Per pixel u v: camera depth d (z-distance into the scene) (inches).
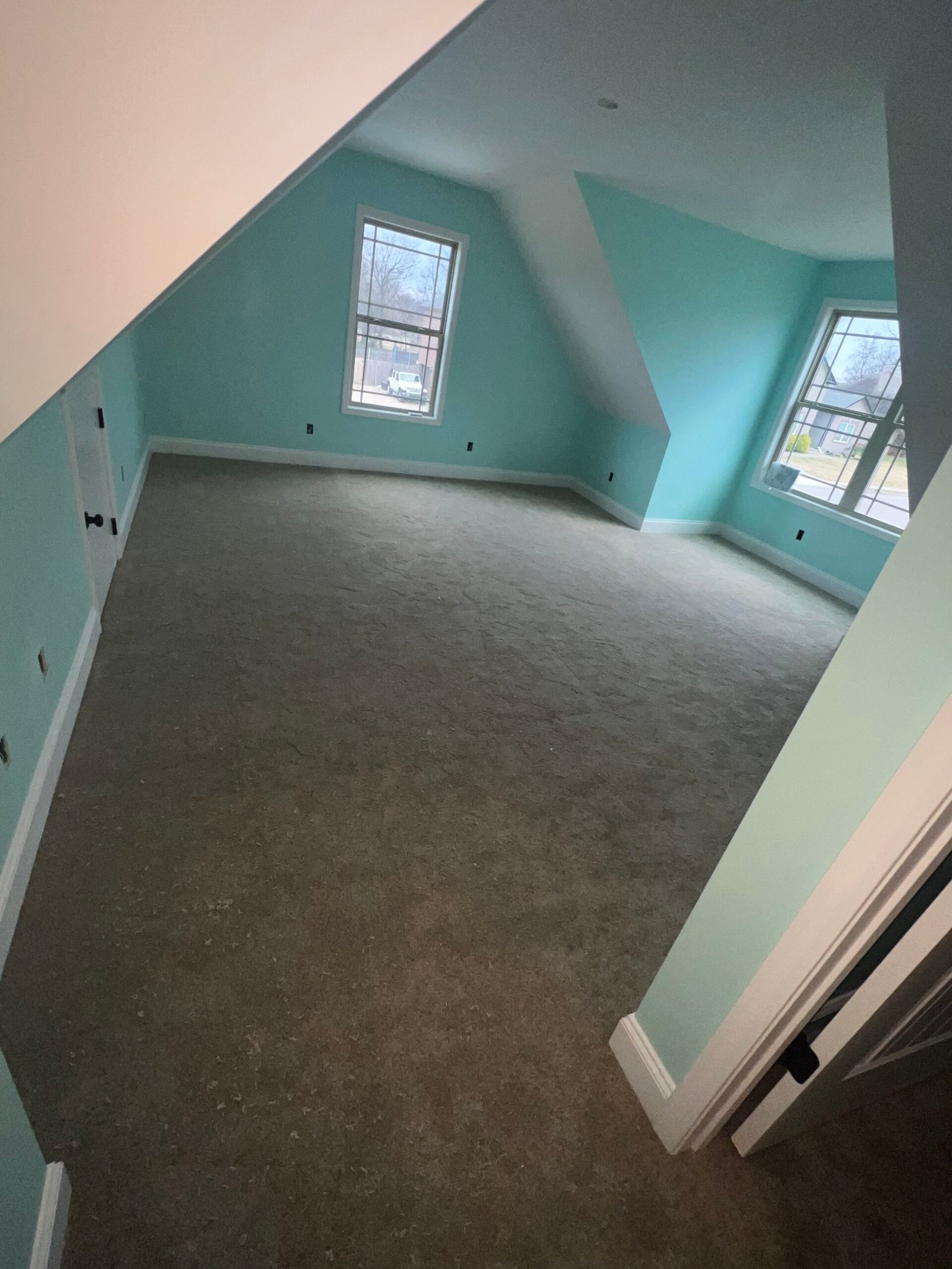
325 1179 43.7
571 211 164.2
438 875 69.8
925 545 30.2
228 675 97.9
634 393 211.3
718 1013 44.8
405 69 24.4
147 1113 45.4
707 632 149.4
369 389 220.7
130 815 69.5
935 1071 57.1
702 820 86.8
